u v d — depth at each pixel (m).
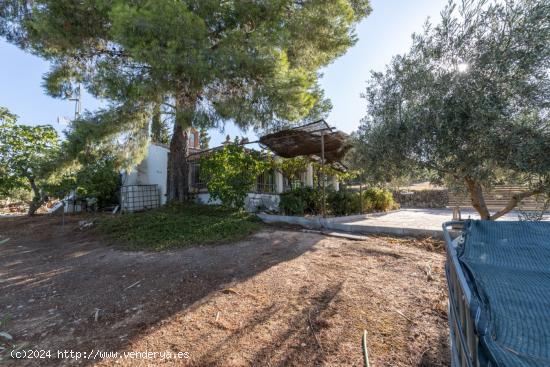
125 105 6.44
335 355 2.00
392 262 4.09
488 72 2.85
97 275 3.89
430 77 3.25
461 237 1.91
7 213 14.63
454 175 3.38
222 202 8.62
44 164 7.56
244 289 3.21
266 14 6.54
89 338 2.32
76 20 6.28
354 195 10.52
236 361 1.97
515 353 0.91
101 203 12.87
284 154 10.06
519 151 2.64
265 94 5.73
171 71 5.09
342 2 7.28
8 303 3.09
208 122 5.96
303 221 7.78
